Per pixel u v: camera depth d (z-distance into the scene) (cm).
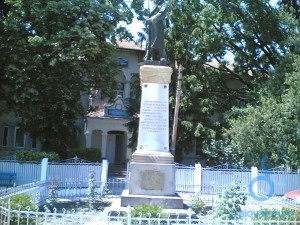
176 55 2861
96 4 2466
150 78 1162
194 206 1281
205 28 2923
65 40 2283
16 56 2277
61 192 1750
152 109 1152
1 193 1005
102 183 1800
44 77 2348
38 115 2448
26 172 2019
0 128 3253
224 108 3042
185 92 2828
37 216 760
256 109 2186
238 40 3027
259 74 3041
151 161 1106
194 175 2012
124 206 1044
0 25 2373
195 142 3144
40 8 2359
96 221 867
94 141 3669
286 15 2491
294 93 2069
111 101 2786
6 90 2423
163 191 1088
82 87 2584
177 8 2889
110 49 2519
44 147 2775
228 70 3234
